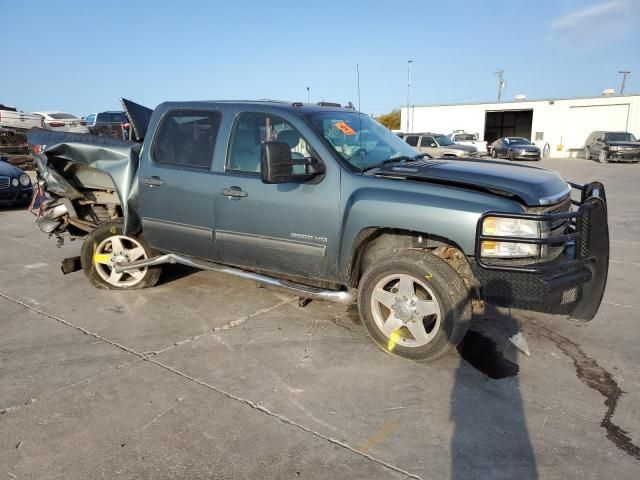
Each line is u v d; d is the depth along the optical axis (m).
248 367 3.66
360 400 3.23
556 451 2.73
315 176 3.84
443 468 2.60
